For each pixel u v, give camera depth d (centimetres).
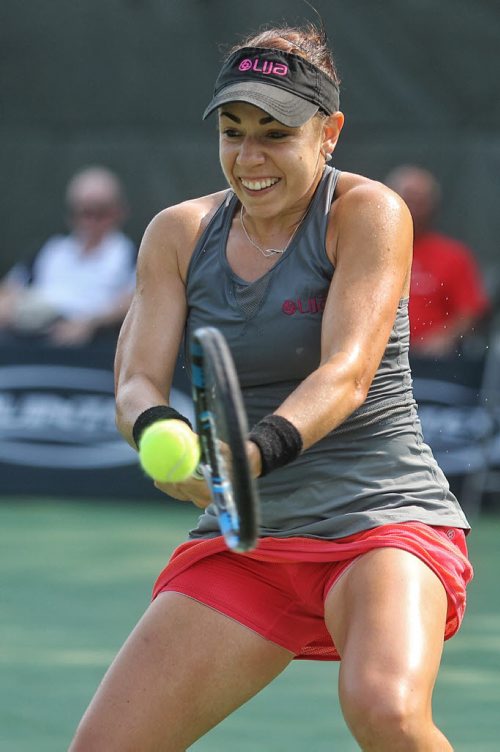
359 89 3741
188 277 1225
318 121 1180
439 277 3125
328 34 3728
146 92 3853
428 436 3092
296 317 1174
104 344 3253
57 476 3256
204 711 1162
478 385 3091
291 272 1179
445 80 3725
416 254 3147
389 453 1185
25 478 3269
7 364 3275
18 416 3275
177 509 3189
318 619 1196
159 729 1138
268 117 1145
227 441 960
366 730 1025
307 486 1180
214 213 1231
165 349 1218
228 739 1634
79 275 3400
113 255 3409
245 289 1187
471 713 1736
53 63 3881
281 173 1161
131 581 2466
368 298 1135
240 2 3772
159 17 3831
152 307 1230
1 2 3884
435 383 3097
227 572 1187
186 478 1058
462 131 3728
